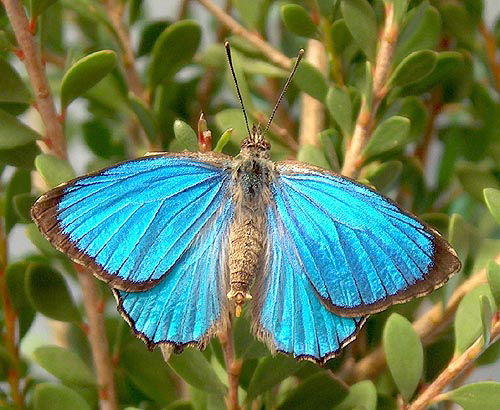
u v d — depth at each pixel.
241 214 0.18
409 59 0.18
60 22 0.20
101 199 0.17
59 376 0.18
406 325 0.17
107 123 0.21
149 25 0.20
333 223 0.17
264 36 0.20
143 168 0.17
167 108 0.20
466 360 0.17
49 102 0.18
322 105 0.19
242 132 0.19
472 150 0.20
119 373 0.19
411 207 0.19
